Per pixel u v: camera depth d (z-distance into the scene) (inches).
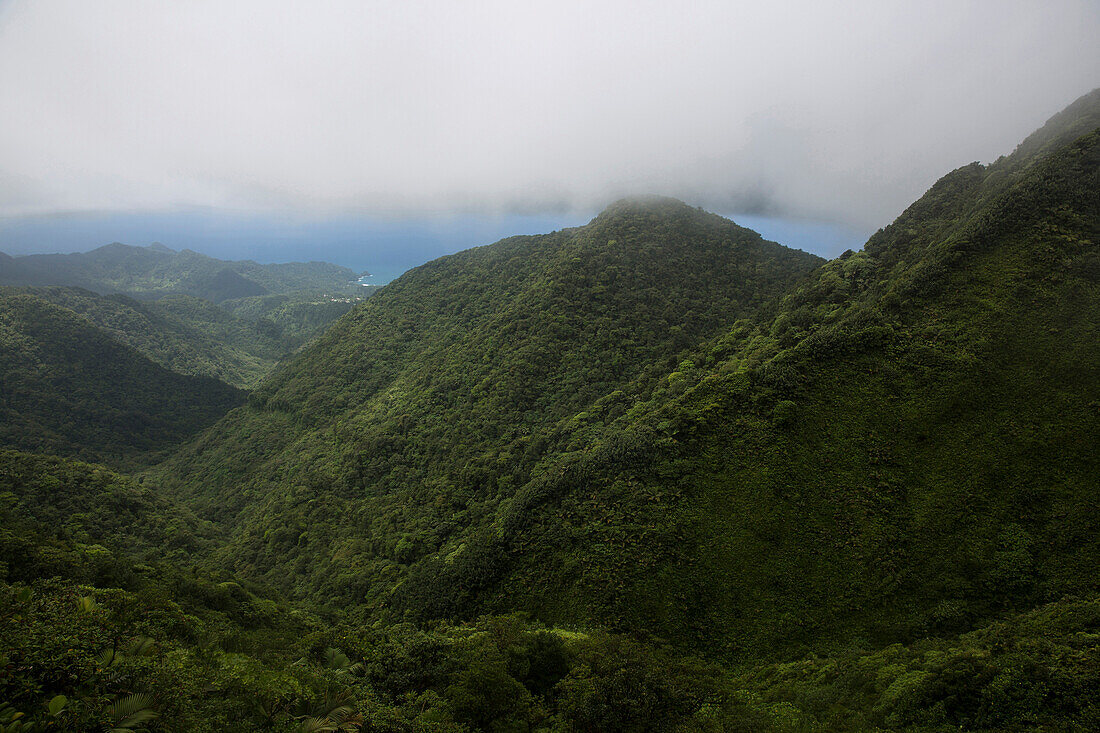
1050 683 663.1
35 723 361.1
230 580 1673.2
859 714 779.4
